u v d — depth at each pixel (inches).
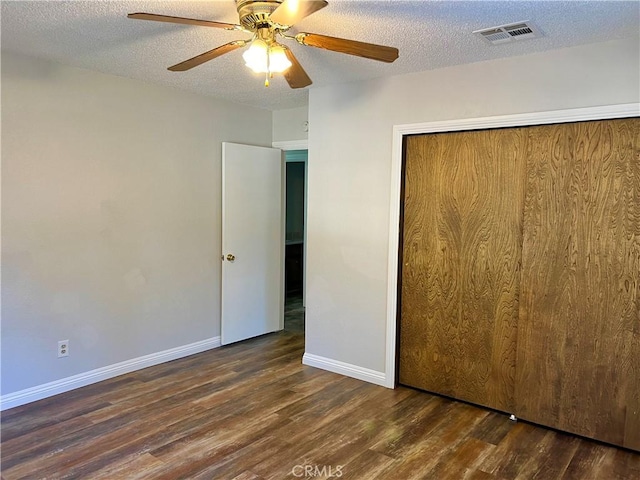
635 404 106.5
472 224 127.8
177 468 97.8
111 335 146.3
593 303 110.5
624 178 105.1
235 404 129.5
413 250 138.7
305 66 127.5
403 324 142.3
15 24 99.7
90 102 136.5
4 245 121.5
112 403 128.6
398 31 100.5
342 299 152.5
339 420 120.9
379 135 141.0
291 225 288.8
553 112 111.9
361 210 146.3
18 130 122.3
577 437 114.0
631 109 102.3
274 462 100.8
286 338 193.2
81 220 136.6
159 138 155.0
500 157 122.2
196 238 169.5
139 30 103.0
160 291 159.2
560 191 113.4
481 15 91.5
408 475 97.0
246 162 182.1
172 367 157.6
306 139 186.4
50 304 131.3
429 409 128.1
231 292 180.5
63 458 100.9
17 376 125.8
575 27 97.0
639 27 96.3
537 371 119.0
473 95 123.6
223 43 111.3
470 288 129.3
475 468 99.9
